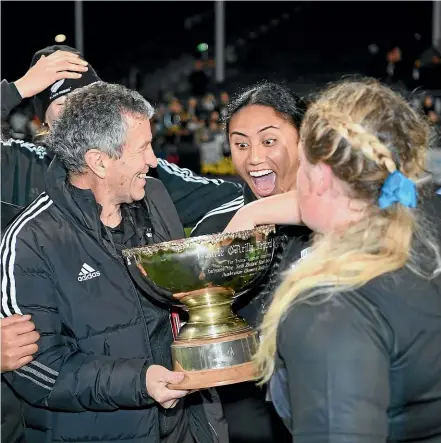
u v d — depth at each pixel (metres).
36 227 1.71
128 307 1.72
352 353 1.12
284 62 10.81
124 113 1.69
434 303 1.20
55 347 1.70
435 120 4.96
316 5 10.88
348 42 10.72
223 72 10.48
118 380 1.63
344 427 1.10
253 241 1.51
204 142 6.60
